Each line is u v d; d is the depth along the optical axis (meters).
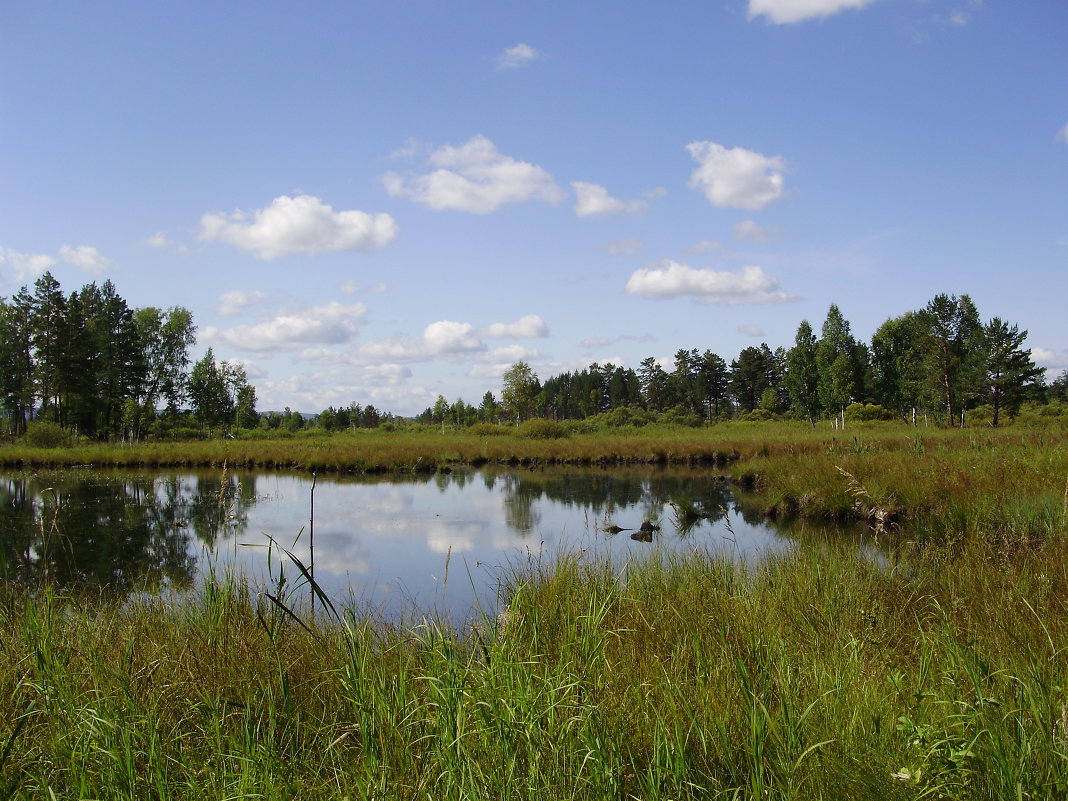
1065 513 7.56
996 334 45.22
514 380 77.19
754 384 87.50
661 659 4.45
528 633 4.98
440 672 3.79
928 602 5.67
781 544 10.37
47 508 15.55
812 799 2.75
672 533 12.20
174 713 3.74
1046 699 3.11
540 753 3.06
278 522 14.09
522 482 21.88
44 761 3.19
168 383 54.88
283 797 2.88
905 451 19.08
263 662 4.31
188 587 8.55
